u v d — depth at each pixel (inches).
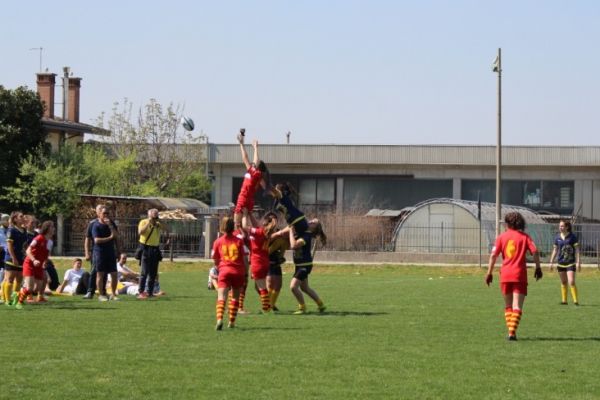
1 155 3378.4
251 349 836.6
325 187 4638.3
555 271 2522.1
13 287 1301.7
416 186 4579.2
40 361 764.6
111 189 3951.8
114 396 630.5
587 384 685.3
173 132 4441.4
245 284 1165.1
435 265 2755.9
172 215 3267.7
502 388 667.4
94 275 1424.7
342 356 798.5
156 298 1444.4
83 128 4173.2
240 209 1178.6
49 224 1294.3
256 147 1189.1
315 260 3024.1
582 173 4490.7
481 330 1007.0
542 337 953.5
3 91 3447.3
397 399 627.5
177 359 777.6
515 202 4544.8
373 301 1439.5
